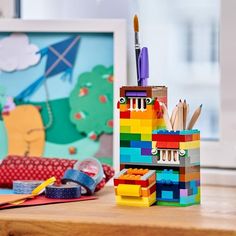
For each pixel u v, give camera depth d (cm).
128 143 112
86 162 121
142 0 138
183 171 109
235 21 133
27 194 115
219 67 135
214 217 100
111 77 133
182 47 140
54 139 134
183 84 139
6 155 136
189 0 139
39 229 99
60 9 141
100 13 139
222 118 135
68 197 113
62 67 135
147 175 109
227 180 128
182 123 112
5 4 142
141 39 138
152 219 98
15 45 136
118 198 109
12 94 136
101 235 97
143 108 112
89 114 133
